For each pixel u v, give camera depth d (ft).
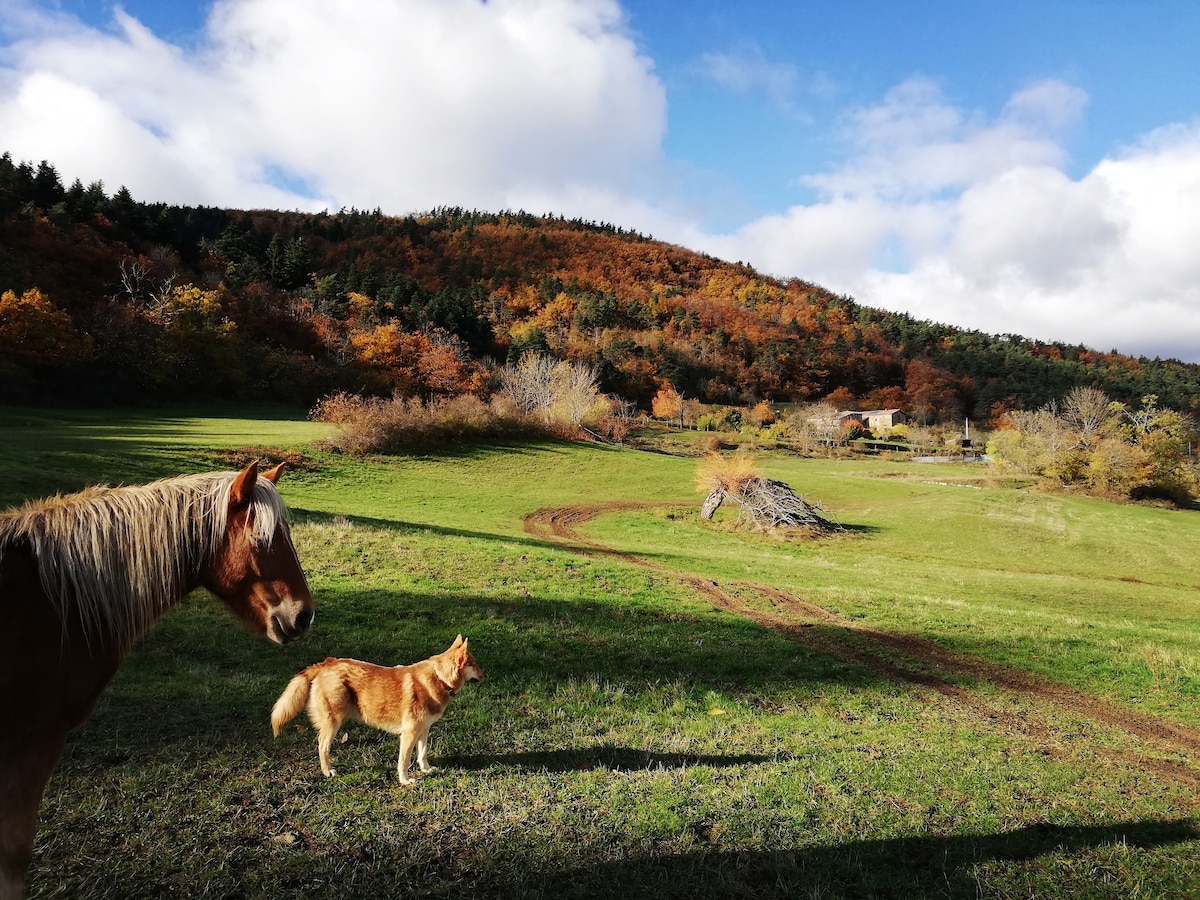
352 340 321.52
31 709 9.82
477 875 16.98
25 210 295.07
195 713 25.35
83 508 10.94
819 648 48.91
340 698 21.49
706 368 497.05
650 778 23.86
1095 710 42.09
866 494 204.33
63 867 15.57
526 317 531.09
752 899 17.22
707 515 155.84
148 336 239.50
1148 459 217.77
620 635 45.01
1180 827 24.85
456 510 134.72
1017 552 144.25
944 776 27.07
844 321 641.40
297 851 17.22
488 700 31.01
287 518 12.73
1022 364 544.21
